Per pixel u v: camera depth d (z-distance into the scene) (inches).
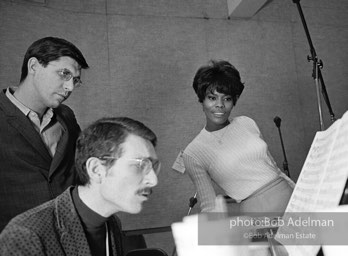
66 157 57.9
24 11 116.3
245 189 64.8
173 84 133.6
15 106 54.3
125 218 123.3
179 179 130.4
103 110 124.7
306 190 32.7
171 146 131.0
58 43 55.3
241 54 141.9
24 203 52.4
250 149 65.5
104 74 126.3
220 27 141.3
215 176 67.3
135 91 129.3
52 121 59.6
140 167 31.2
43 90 54.7
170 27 135.8
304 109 146.2
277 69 145.0
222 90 64.9
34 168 53.4
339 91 151.3
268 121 141.6
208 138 67.9
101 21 127.9
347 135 29.8
